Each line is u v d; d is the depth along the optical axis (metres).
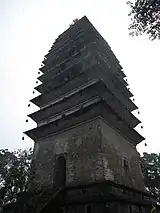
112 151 22.38
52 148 25.48
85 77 27.61
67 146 23.92
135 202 18.70
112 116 24.20
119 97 30.59
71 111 27.02
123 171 22.83
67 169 22.14
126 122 27.80
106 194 16.98
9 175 20.12
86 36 32.59
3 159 24.47
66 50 34.44
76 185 19.77
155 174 38.50
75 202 17.98
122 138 26.45
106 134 22.83
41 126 26.94
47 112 29.36
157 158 40.75
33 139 28.88
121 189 18.80
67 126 25.44
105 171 19.44
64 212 18.48
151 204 22.28
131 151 27.55
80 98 26.52
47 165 24.47
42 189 21.67
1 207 20.02
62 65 32.38
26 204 18.48
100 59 29.22
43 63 36.91
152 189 37.75
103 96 25.67
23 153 23.19
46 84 32.41
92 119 23.47
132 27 12.38
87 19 35.09
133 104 32.09
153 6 11.51
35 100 31.77
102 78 27.44
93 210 16.91
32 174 21.98
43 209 17.30
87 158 21.14
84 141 22.61
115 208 15.84
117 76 32.03
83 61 29.27
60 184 22.70
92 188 18.41
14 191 19.17
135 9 12.09
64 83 29.08
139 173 26.91
